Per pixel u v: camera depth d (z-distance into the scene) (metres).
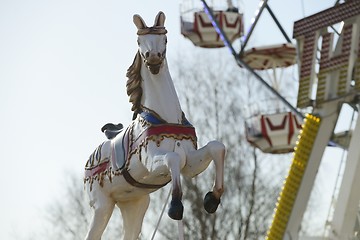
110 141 14.82
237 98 34.56
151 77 14.11
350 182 19.12
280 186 33.44
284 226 20.22
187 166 13.91
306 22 20.59
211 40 29.89
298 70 20.73
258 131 29.31
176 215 13.36
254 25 25.42
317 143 20.23
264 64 25.73
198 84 34.75
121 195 14.83
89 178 15.01
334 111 20.22
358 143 19.25
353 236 19.22
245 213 32.59
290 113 29.00
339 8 20.05
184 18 30.03
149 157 13.92
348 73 19.84
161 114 14.07
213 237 31.09
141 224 15.19
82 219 35.56
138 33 14.01
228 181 32.84
